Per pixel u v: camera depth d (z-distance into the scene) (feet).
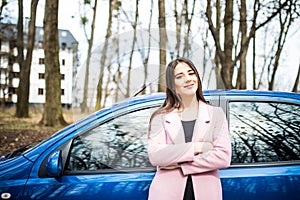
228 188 7.57
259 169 7.86
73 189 7.70
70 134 8.27
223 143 6.63
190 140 6.69
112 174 7.86
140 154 8.06
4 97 83.56
